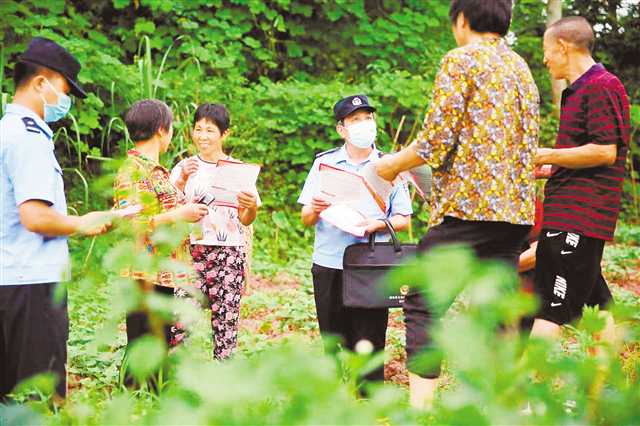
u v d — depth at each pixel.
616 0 25.50
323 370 1.66
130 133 6.21
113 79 15.32
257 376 1.58
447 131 4.96
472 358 1.49
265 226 16.22
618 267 14.94
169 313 2.04
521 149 5.11
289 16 19.77
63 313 4.76
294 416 1.66
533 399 1.73
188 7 18.16
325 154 6.89
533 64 23.73
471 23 5.25
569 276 6.05
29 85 4.71
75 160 15.86
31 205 4.48
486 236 5.05
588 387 1.79
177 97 15.78
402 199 6.62
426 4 20.48
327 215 6.38
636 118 22.00
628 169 23.08
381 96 18.31
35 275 4.59
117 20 18.45
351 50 19.89
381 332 6.53
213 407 1.71
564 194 6.10
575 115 6.11
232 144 16.44
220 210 7.00
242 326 10.20
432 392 4.69
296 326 10.35
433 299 1.41
